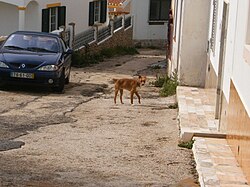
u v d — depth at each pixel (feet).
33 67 56.49
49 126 41.29
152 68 88.69
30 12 86.43
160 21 138.82
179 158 32.71
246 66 28.55
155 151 34.24
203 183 26.66
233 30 34.81
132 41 133.28
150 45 138.41
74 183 27.27
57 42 61.16
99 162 31.48
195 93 52.90
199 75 56.70
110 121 43.88
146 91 61.31
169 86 58.70
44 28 88.43
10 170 29.22
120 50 115.14
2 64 56.39
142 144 36.06
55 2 91.50
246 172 26.94
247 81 27.96
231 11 36.58
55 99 54.03
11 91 57.21
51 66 56.70
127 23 127.65
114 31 115.24
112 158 32.42
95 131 39.96
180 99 49.44
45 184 26.91
